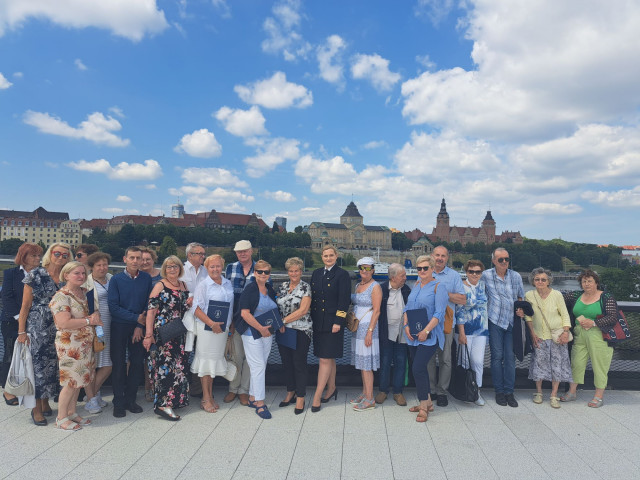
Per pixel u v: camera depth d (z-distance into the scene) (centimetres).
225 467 430
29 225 15600
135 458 450
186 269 683
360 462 445
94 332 550
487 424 559
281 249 14925
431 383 661
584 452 476
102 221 17838
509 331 643
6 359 594
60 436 507
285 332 604
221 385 716
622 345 752
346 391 700
